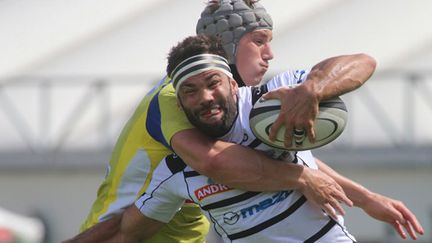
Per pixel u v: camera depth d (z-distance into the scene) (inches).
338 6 2142.0
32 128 2177.7
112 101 2159.2
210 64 575.8
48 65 2197.3
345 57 576.4
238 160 583.5
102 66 2178.9
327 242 604.4
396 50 2128.4
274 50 2106.3
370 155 2027.6
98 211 681.0
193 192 611.8
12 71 2202.3
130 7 2187.5
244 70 657.6
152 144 633.6
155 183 633.0
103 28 2191.2
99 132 2146.9
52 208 2095.2
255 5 663.1
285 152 603.5
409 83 2103.8
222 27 655.1
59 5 2201.0
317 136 565.9
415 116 2102.6
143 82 2160.4
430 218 2007.9
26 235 1685.5
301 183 586.2
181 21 2155.5
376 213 678.5
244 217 601.3
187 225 697.0
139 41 2169.0
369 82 2116.1
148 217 643.5
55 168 2098.9
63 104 2176.4
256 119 573.9
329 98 562.6
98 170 2095.2
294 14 2126.0
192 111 580.4
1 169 2100.1
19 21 2209.6
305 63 2098.9
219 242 1738.4
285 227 598.5
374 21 2134.6
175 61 585.0
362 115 2105.1
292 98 559.2
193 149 589.9
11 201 2102.6
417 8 2137.1
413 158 2021.4
